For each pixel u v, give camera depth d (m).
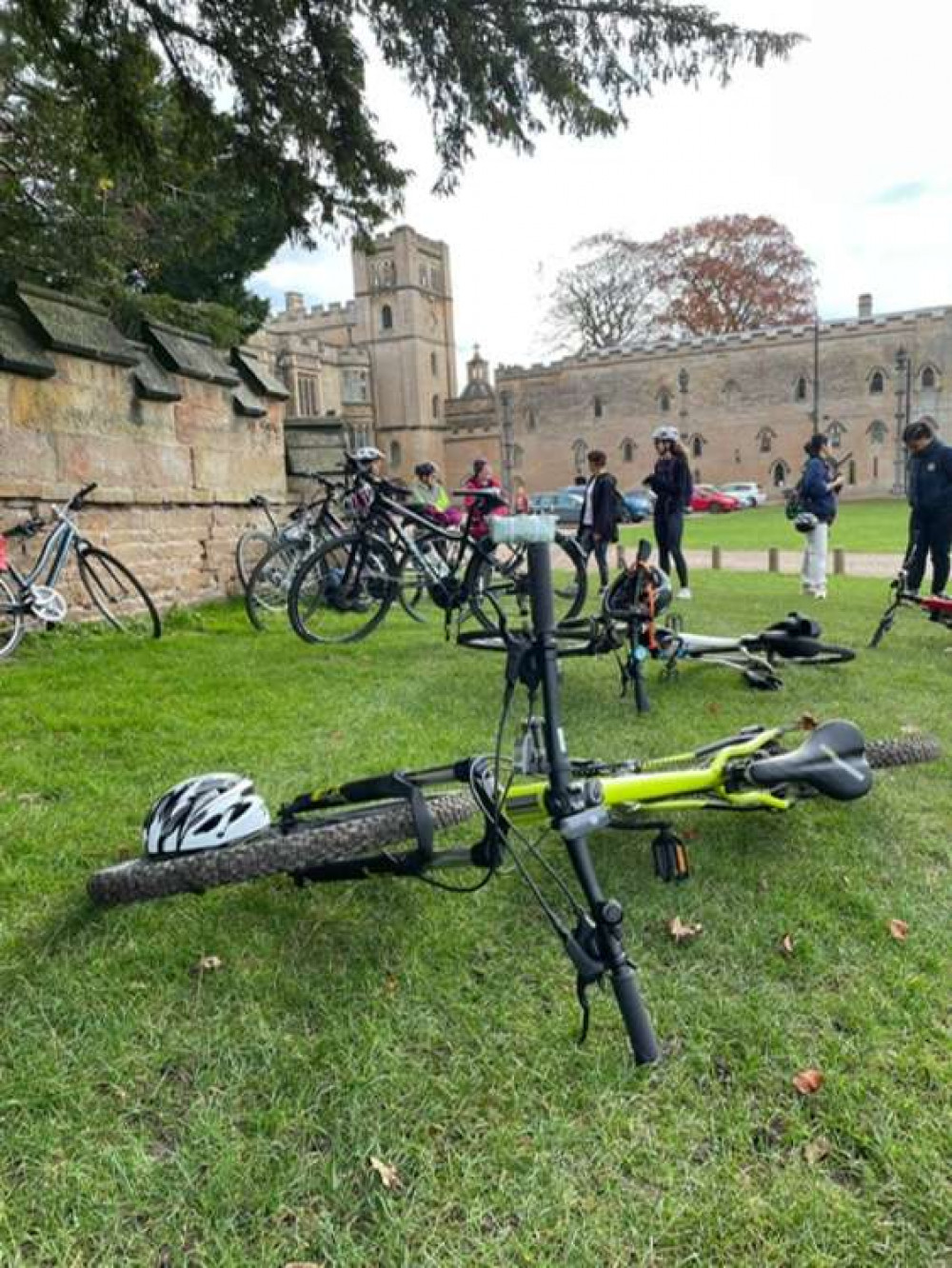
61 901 2.41
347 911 2.38
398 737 3.87
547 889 2.49
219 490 8.60
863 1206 1.49
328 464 10.59
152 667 5.28
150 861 2.25
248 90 6.07
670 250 56.62
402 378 64.88
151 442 7.60
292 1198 1.51
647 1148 1.61
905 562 6.83
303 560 6.58
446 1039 1.90
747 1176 1.55
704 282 56.59
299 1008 2.00
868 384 49.38
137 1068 1.80
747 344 51.94
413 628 6.97
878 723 4.02
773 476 52.25
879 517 28.47
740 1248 1.42
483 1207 1.49
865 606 7.89
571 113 6.01
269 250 13.56
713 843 2.76
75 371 6.72
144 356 7.55
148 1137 1.64
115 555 7.20
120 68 5.76
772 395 51.75
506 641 2.10
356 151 6.40
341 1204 1.50
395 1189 1.53
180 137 6.60
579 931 1.80
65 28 5.57
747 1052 1.84
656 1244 1.42
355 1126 1.66
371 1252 1.41
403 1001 2.01
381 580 6.19
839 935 2.27
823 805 3.03
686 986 2.06
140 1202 1.49
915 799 3.10
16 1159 1.58
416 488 9.18
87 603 6.81
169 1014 1.96
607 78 5.85
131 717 4.11
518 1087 1.76
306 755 3.62
